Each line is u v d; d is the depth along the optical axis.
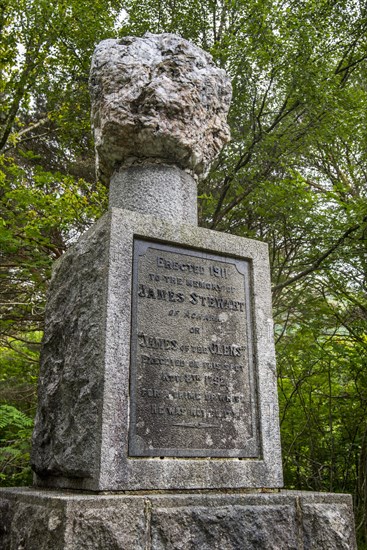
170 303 3.05
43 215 6.87
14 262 6.99
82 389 2.83
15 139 8.91
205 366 3.04
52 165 10.33
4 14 8.81
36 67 9.14
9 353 8.84
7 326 7.58
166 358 2.93
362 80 9.77
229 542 2.51
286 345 7.35
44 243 6.37
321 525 2.78
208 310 3.18
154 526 2.37
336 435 8.25
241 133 8.57
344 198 7.97
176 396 2.88
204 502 2.54
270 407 3.17
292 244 8.08
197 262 3.25
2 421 6.40
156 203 3.45
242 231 8.74
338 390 8.16
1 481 7.65
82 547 2.18
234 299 3.31
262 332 3.32
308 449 8.12
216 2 9.20
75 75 9.52
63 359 3.17
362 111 7.62
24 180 7.42
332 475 7.21
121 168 3.61
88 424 2.70
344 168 9.09
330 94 7.67
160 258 3.12
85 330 2.94
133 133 3.47
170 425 2.81
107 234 3.00
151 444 2.72
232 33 8.23
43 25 8.75
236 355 3.19
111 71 3.55
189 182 3.66
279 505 2.72
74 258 3.35
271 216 7.88
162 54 3.65
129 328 2.85
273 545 2.62
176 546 2.38
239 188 8.06
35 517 2.43
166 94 3.48
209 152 3.77
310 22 8.05
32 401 8.72
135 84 3.49
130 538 2.30
